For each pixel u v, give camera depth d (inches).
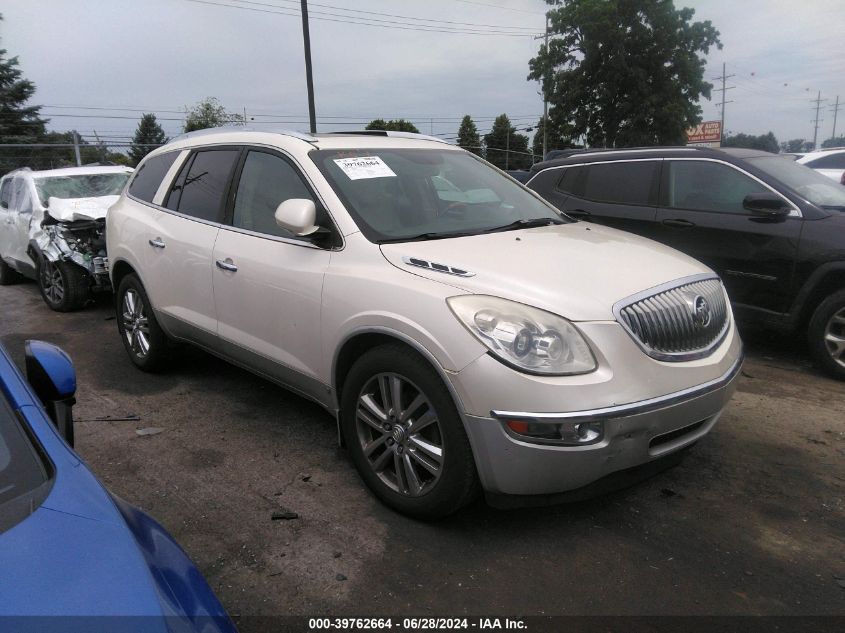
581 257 127.3
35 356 88.1
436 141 182.7
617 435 105.2
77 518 64.3
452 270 118.3
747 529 122.4
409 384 118.1
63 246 293.6
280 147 154.9
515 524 123.1
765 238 211.9
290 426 168.1
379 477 126.7
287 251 143.3
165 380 203.2
